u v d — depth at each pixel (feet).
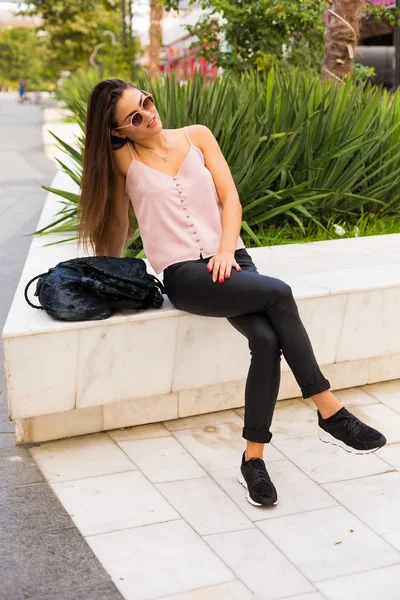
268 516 8.63
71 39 88.07
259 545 8.04
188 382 10.62
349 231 17.08
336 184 16.92
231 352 10.72
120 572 7.53
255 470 8.89
